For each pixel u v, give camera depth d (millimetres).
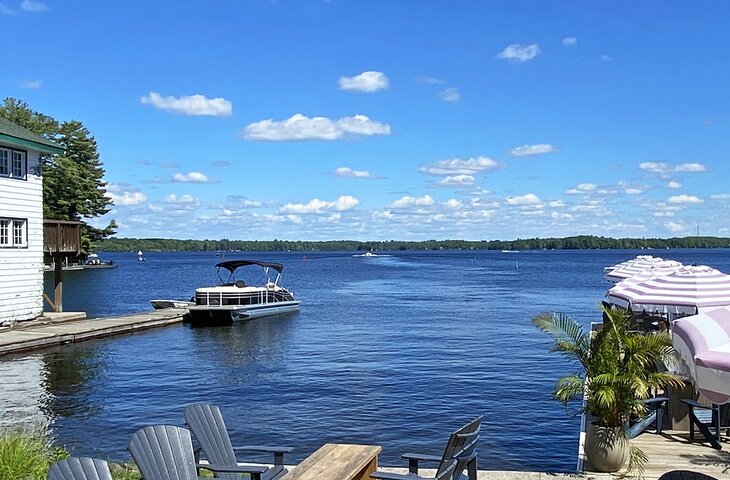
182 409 15375
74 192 70000
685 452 9156
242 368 21062
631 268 23984
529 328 31969
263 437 12898
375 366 21281
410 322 35125
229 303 36219
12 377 19266
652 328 18750
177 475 5344
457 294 56844
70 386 18094
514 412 14828
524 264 140625
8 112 69500
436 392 17078
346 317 37812
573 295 54625
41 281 28812
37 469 7066
